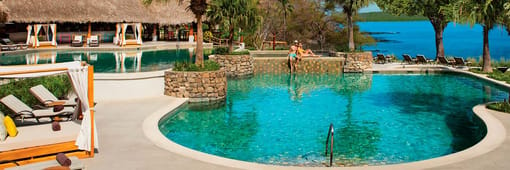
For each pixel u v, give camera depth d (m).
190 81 17.61
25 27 38.19
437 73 27.69
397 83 23.98
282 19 50.72
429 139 13.02
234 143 12.48
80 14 35.72
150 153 10.26
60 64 11.17
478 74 25.30
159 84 18.62
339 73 28.30
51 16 34.69
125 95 17.31
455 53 50.25
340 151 11.80
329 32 53.47
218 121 14.95
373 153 11.65
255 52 35.94
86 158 9.91
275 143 12.51
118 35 37.25
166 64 25.31
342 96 19.86
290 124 14.63
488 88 22.14
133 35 39.34
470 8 17.73
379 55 32.16
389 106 17.72
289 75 27.34
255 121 14.99
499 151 10.43
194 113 16.08
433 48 58.94
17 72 9.73
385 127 14.40
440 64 30.58
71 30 41.50
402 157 11.37
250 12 29.38
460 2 17.91
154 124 12.89
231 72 26.23
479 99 19.25
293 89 21.64
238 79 25.27
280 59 28.67
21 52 30.39
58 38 38.66
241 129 13.95
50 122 11.64
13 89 14.45
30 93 14.77
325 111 16.67
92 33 41.69
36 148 9.57
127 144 10.93
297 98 19.20
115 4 37.91
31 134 10.18
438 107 17.55
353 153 11.63
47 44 33.34
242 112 16.33
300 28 52.69
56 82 16.27
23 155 9.45
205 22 41.91
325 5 52.81
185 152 10.34
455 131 13.93
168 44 37.53
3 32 35.78
